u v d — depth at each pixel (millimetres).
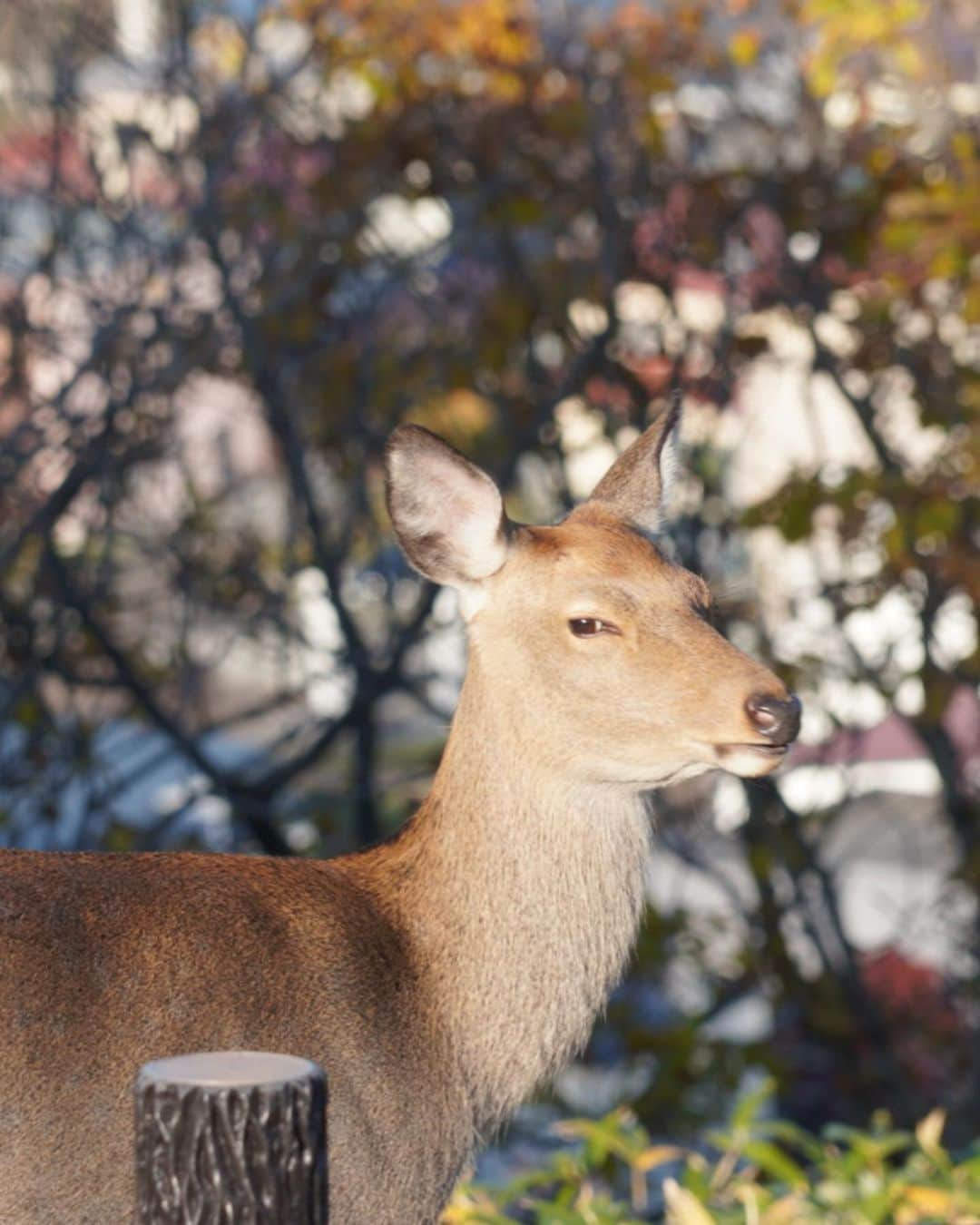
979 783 14219
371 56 12773
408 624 12891
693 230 13414
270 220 13000
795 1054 13523
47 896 5535
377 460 13750
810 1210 7340
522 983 6152
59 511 12086
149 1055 5461
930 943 16031
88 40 12656
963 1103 13047
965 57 13070
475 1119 6152
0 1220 5309
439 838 6227
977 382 12672
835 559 15211
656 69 13312
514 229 13414
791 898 14234
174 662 13312
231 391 15773
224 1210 4020
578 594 6152
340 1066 5773
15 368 12398
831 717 13305
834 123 13555
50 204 12648
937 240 11414
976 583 11867
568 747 6129
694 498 13562
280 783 12531
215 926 5691
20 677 12383
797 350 14391
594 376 13547
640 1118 12625
